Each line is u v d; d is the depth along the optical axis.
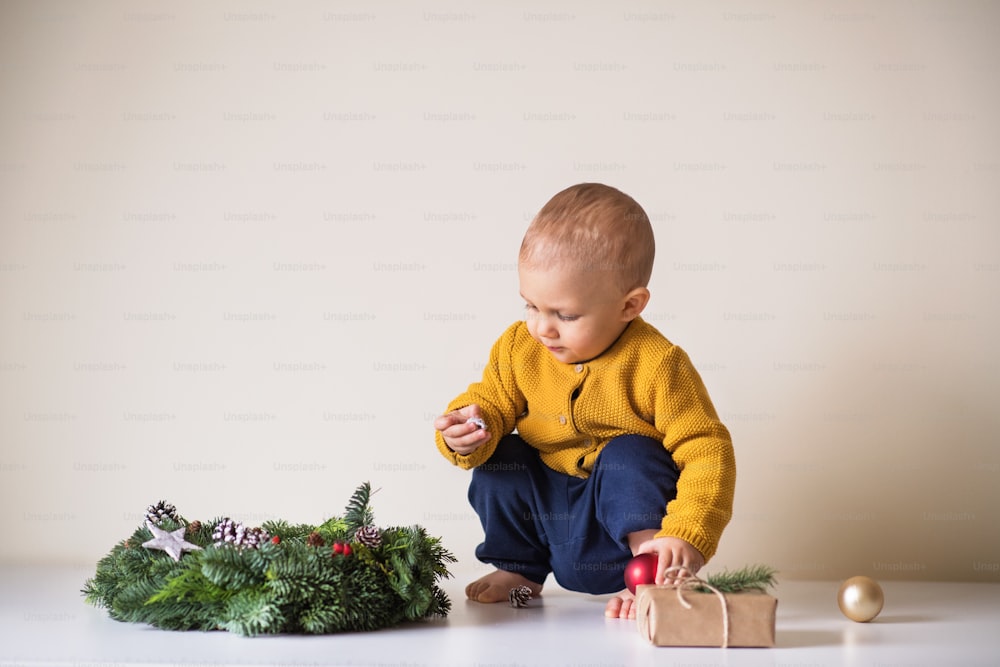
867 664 1.20
